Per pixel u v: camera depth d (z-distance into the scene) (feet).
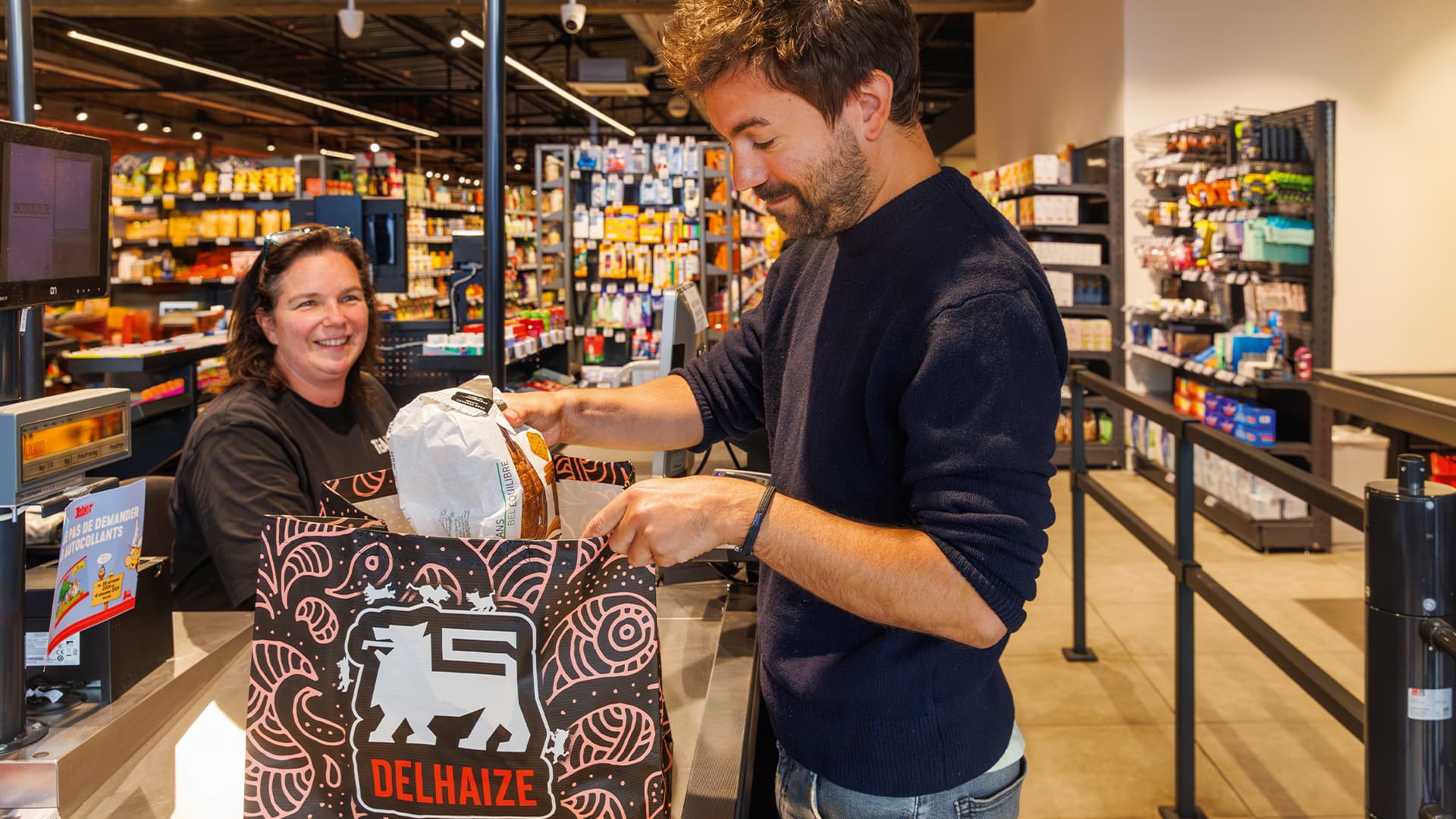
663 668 4.68
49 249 3.52
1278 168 17.88
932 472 3.21
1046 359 3.30
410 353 14.56
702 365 5.07
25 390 4.04
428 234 40.09
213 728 4.01
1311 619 13.92
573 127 69.41
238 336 6.79
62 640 3.54
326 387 6.97
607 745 2.97
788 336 4.28
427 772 2.99
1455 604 4.44
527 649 2.94
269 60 49.98
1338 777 9.87
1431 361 21.68
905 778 3.69
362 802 3.01
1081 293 25.38
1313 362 17.58
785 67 3.22
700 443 5.03
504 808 2.99
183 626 4.67
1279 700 11.54
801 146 3.36
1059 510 20.38
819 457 3.77
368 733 2.98
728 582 5.81
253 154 60.03
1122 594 15.21
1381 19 21.57
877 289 3.56
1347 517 5.77
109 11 29.99
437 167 79.97
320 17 42.65
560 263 26.45
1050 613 14.49
